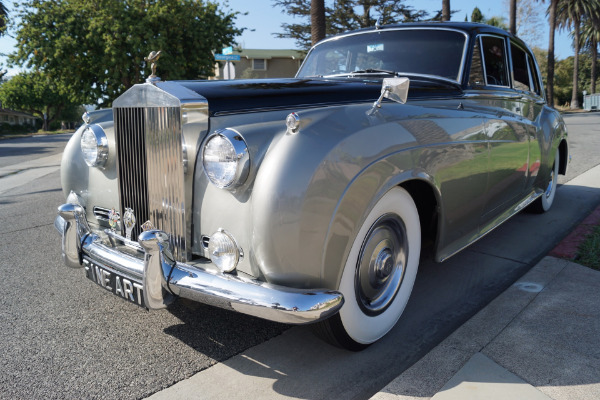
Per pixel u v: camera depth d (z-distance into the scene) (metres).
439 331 2.48
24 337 2.47
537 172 4.08
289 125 1.91
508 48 3.65
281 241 1.82
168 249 2.06
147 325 2.60
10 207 5.95
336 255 1.92
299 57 29.56
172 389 2.02
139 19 13.38
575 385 1.91
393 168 2.11
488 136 2.96
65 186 2.90
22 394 1.98
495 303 2.66
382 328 2.35
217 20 14.66
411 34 3.46
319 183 1.83
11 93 61.09
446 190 2.51
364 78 3.13
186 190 2.09
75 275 3.39
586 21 50.97
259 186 1.84
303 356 2.27
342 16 26.00
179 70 13.84
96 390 2.01
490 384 1.93
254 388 2.02
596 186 5.95
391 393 1.90
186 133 2.08
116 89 14.34
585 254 3.38
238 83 2.38
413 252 2.50
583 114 29.89
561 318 2.46
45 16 13.30
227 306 1.86
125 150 2.38
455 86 3.03
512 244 3.84
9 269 3.52
